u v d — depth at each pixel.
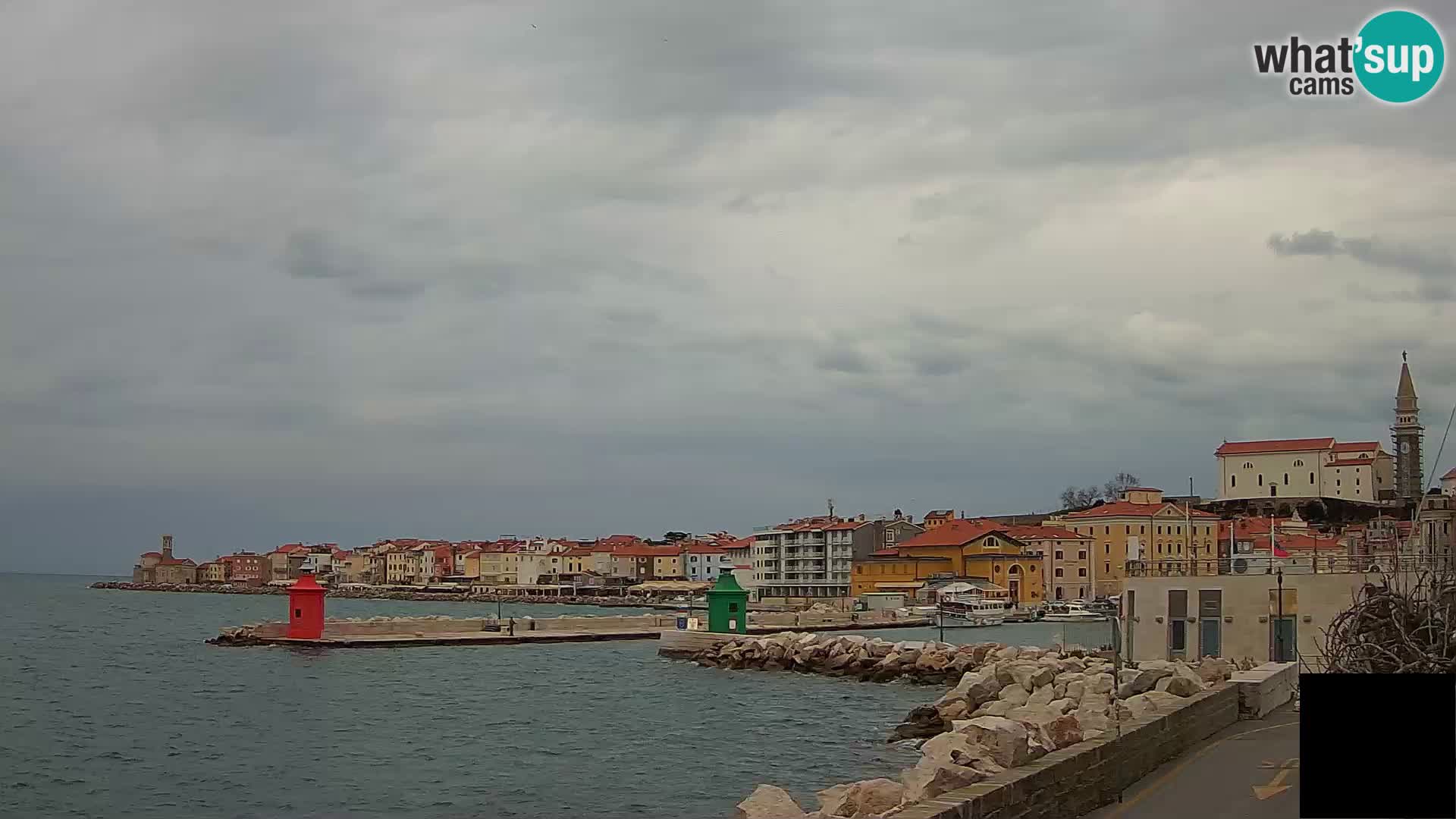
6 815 37.88
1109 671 49.19
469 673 87.31
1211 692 32.56
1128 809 21.81
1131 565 60.94
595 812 37.66
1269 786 23.84
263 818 37.31
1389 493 192.75
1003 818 18.11
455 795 40.53
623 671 90.19
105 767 46.41
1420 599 31.73
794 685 80.81
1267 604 53.31
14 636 136.38
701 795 40.28
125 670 89.50
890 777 43.47
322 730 56.69
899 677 84.56
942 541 195.25
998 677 54.97
